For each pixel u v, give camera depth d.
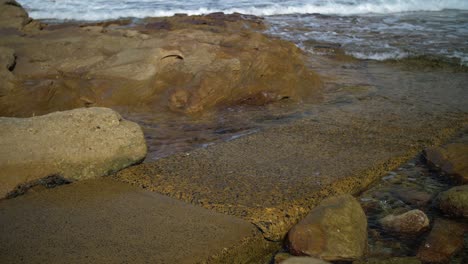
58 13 13.84
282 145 4.70
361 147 4.66
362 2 14.87
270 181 3.99
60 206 3.64
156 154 4.61
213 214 3.55
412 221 3.61
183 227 3.39
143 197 3.77
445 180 4.23
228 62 6.08
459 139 4.95
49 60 6.30
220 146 4.70
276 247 3.44
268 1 15.48
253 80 6.10
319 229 3.35
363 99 6.14
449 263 3.27
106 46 6.57
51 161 3.92
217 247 3.20
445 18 12.34
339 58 8.49
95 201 3.71
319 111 5.71
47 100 5.53
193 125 5.37
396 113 5.58
